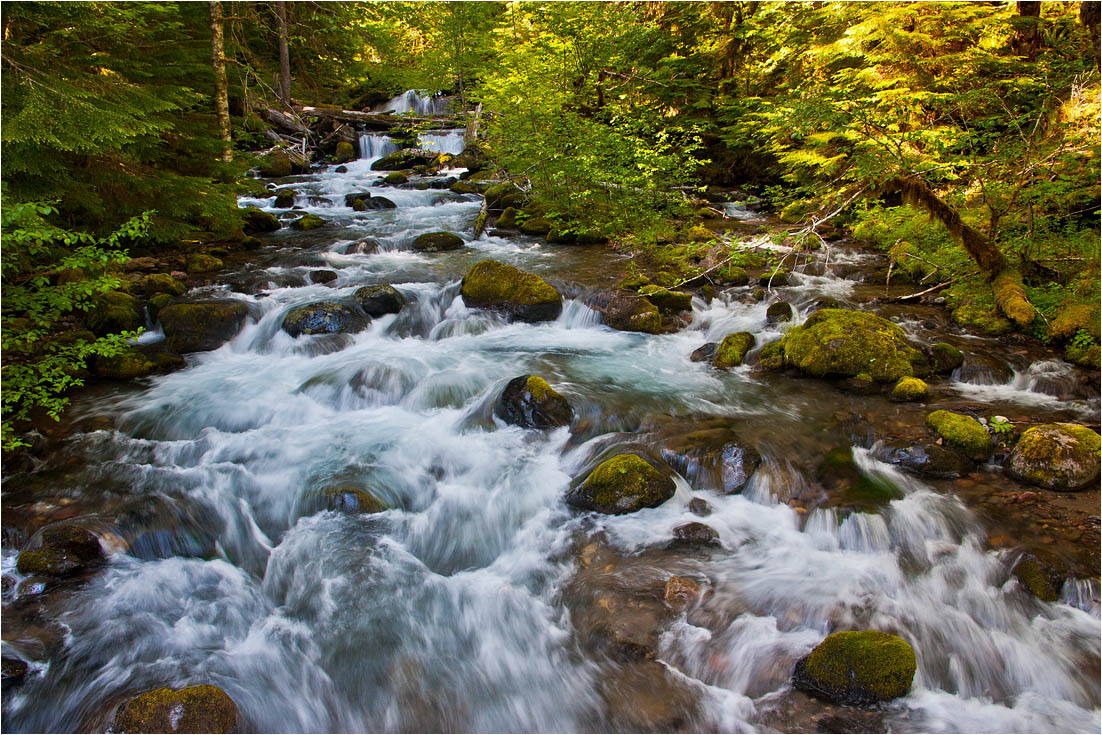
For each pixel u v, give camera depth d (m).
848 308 8.11
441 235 11.77
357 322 7.97
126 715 2.96
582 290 9.00
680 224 12.62
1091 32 11.16
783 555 4.19
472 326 8.17
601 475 4.67
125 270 9.68
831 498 4.61
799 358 6.46
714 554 4.21
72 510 4.64
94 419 5.98
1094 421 5.38
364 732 3.23
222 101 13.00
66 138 6.55
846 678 3.18
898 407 5.74
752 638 3.55
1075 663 3.35
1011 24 12.09
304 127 21.95
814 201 10.02
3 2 7.51
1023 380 6.24
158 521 4.55
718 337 7.78
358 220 13.94
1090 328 6.57
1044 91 9.24
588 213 12.83
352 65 26.08
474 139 20.09
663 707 3.24
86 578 4.07
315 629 3.81
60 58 8.31
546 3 18.08
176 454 5.44
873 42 12.98
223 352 7.68
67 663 3.47
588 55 18.09
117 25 9.10
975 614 3.67
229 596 4.05
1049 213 8.45
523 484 4.99
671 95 17.77
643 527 4.47
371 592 4.07
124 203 9.89
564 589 4.02
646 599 3.85
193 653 3.61
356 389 6.46
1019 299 7.12
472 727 3.24
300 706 3.34
